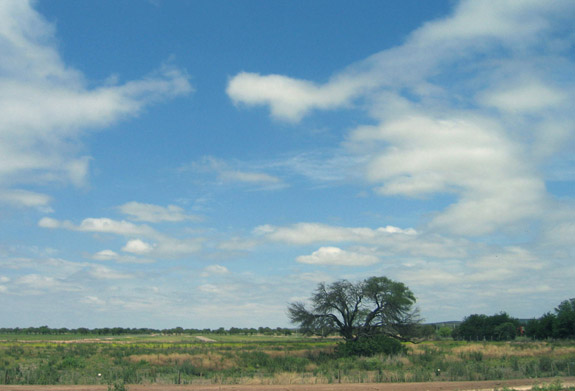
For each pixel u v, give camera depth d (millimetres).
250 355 56281
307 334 66625
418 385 31422
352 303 64875
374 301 65000
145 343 90062
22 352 55656
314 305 65062
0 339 103938
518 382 32812
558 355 57812
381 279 64375
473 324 135250
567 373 37719
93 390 27422
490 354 58062
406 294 65625
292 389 29578
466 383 32375
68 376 33781
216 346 80375
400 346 61469
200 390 28672
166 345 82875
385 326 65438
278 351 66000
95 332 168250
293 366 46375
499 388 29500
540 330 115562
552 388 27312
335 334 68375
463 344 90312
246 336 155000
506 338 126875
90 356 54531
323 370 42906
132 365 45188
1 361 43969
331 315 65500
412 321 65438
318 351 66562
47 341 96562
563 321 109062
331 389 29719
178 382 32094
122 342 94688
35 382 30266
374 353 58312
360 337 63781
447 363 46250
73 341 98312
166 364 46875
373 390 29406
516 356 55938
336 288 64500
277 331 183875
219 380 33594
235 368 43688
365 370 44625
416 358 53656
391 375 36000
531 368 40000
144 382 32188
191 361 47969
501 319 133250
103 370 39500
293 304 65875
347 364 47719
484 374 36375
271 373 40062
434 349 68625
